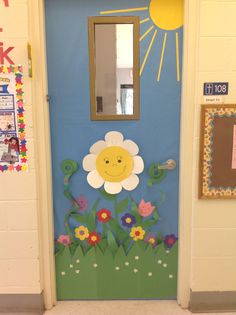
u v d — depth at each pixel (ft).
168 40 6.45
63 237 6.97
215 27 6.05
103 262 7.06
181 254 6.81
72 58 6.49
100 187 6.84
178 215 6.92
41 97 6.28
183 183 6.55
